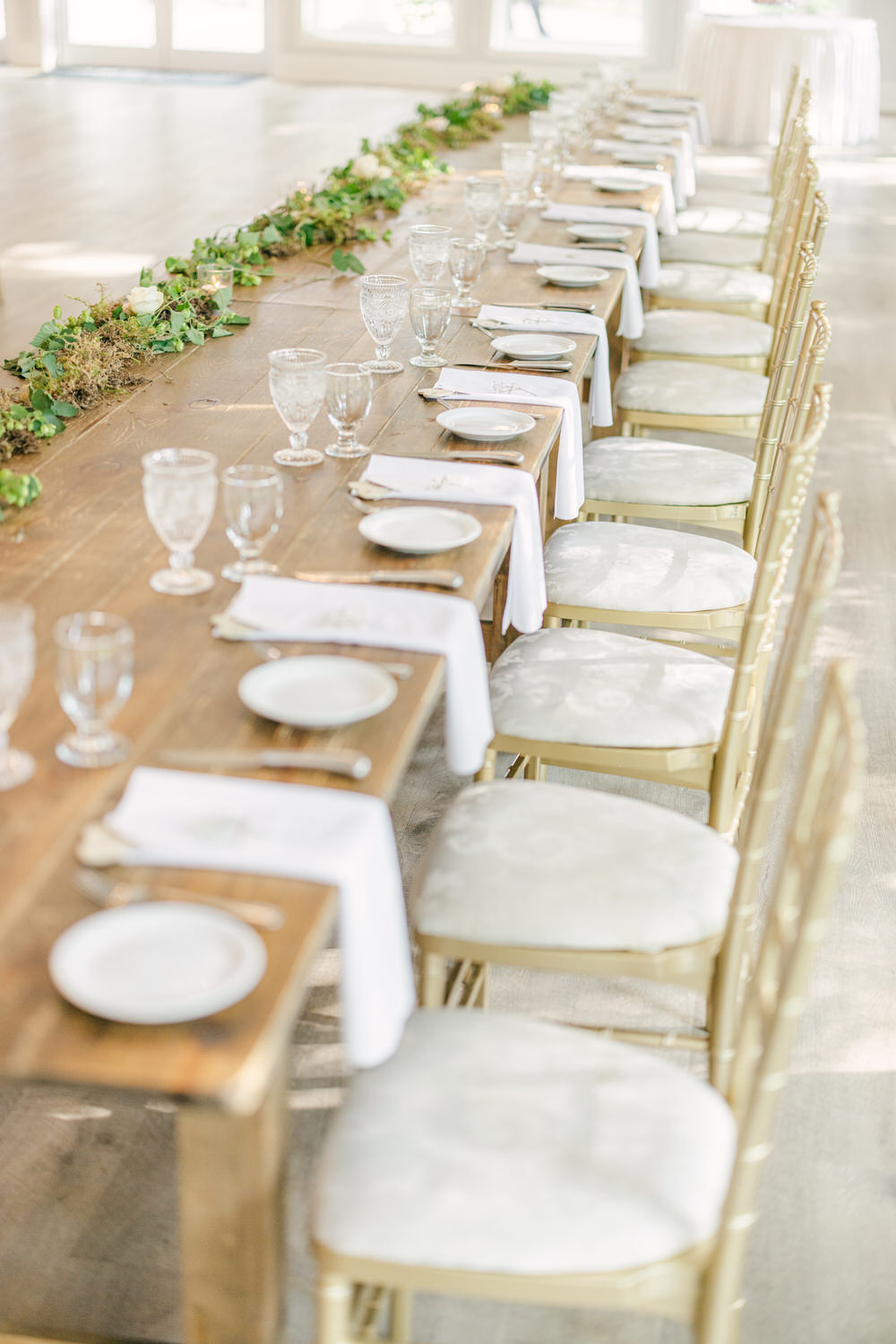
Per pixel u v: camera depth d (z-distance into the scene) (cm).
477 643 171
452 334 288
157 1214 188
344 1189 126
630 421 354
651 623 249
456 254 309
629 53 1244
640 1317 176
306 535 188
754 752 229
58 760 134
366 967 124
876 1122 209
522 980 236
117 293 603
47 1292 175
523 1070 139
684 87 1102
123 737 139
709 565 257
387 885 128
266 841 122
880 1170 200
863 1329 175
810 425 204
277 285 330
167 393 249
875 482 469
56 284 618
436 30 1284
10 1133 201
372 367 264
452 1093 135
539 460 220
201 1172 128
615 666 219
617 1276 123
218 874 119
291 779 133
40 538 188
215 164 914
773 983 135
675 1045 189
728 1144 134
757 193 649
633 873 168
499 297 317
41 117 1069
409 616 165
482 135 571
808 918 115
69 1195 191
